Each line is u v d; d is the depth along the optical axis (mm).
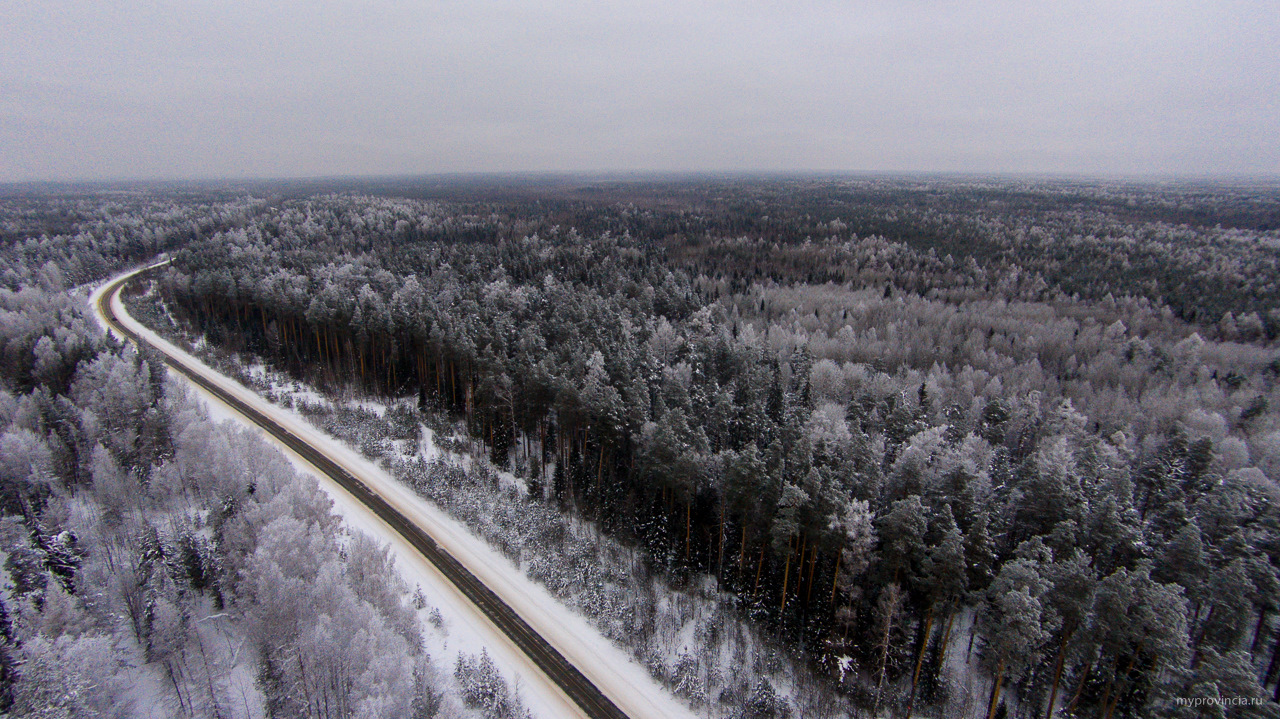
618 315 90125
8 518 42375
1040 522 42000
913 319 106750
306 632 32406
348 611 33312
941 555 34625
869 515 38531
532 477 59062
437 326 76125
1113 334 98812
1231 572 33031
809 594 41906
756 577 44469
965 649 39969
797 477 45719
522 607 43250
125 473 53469
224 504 46844
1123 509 42312
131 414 59906
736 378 70688
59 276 125750
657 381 67062
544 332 85062
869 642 38375
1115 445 56344
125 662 34531
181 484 53812
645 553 48906
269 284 98938
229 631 38719
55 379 71375
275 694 33312
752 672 38250
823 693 36375
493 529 51281
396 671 31047
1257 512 43719
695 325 95875
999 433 61406
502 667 37688
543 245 160250
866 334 99875
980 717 35406
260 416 73500
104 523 47438
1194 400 71812
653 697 36031
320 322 87125
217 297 107250
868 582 40875
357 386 82188
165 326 105750
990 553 36531
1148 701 31922
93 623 34875
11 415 59688
